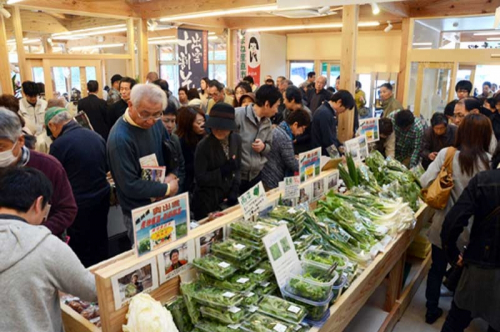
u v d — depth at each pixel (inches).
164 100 81.7
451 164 97.4
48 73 255.0
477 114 94.3
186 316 56.7
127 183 80.3
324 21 297.3
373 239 85.0
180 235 59.1
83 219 102.0
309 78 306.8
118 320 50.6
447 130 154.3
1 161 62.9
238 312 55.8
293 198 85.0
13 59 492.4
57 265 47.0
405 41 275.9
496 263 77.3
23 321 44.7
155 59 522.3
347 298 66.7
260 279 61.2
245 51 359.3
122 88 170.6
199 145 98.5
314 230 79.4
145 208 53.1
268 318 56.6
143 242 53.5
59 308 50.6
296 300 60.6
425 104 279.1
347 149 111.4
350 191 106.2
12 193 47.6
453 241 83.4
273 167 121.2
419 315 114.2
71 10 229.8
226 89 258.2
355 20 180.5
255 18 331.6
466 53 255.4
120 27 313.1
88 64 272.7
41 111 208.8
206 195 99.2
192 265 60.8
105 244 111.9
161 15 257.1
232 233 67.9
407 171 122.5
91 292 50.2
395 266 104.1
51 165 72.9
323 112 148.0
